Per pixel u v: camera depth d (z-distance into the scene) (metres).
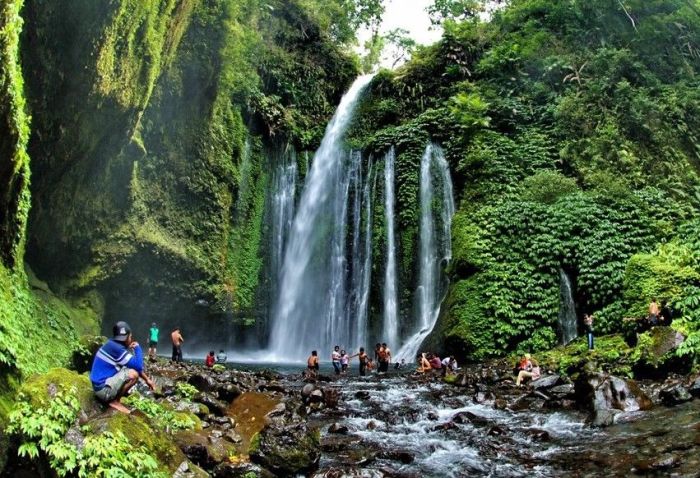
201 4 20.03
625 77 22.95
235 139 24.30
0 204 9.30
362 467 6.93
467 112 23.59
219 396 10.55
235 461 7.05
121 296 20.14
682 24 24.11
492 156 21.98
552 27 26.02
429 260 23.11
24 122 9.24
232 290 23.34
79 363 10.91
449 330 18.08
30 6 10.55
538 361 15.00
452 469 7.05
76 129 13.33
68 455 5.38
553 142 22.20
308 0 29.83
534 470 6.84
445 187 23.62
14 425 5.60
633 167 20.09
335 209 25.80
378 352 17.19
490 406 10.39
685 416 8.38
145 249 20.17
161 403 8.73
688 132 21.31
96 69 12.45
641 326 14.09
